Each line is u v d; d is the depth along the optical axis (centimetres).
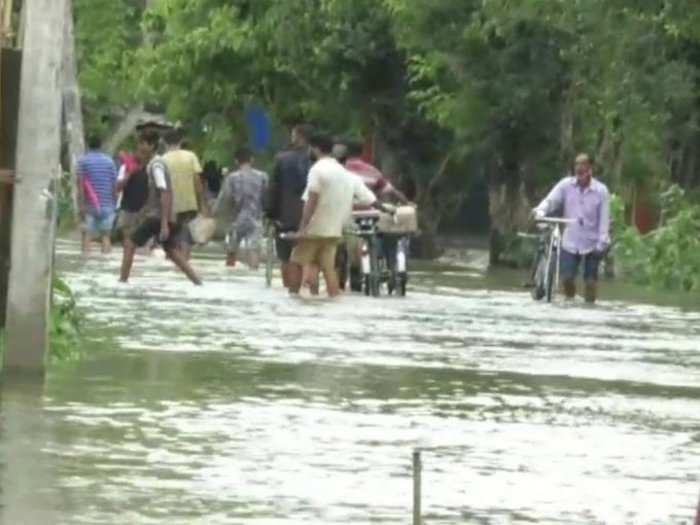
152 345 4025
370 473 2541
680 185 9156
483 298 6488
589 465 2695
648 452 2838
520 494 2448
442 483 2495
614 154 9906
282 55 11625
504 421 3097
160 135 7781
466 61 10038
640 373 3944
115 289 5931
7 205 3331
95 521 2156
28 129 3172
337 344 4266
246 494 2353
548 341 4656
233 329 4541
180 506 2264
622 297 7175
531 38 9888
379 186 7044
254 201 8106
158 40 13112
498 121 10006
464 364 3947
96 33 14450
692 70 8594
